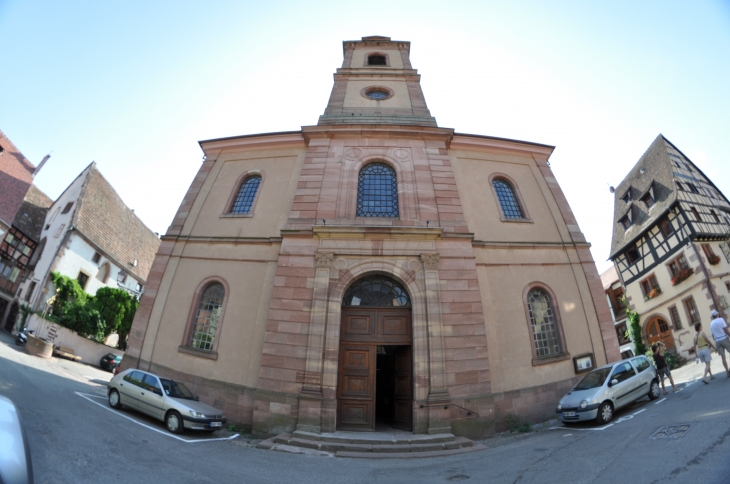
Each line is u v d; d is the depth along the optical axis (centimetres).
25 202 3173
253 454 894
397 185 1463
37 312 2475
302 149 1633
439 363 1148
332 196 1417
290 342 1167
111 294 2842
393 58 2228
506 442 1034
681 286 2436
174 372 1282
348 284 1251
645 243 2742
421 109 1836
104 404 1152
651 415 958
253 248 1401
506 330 1305
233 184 1603
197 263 1430
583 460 718
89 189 3062
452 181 1478
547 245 1473
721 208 2639
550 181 1664
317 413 1078
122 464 667
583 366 1319
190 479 649
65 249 2694
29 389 1075
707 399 959
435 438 1032
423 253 1278
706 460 589
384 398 1386
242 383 1200
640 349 2725
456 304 1226
